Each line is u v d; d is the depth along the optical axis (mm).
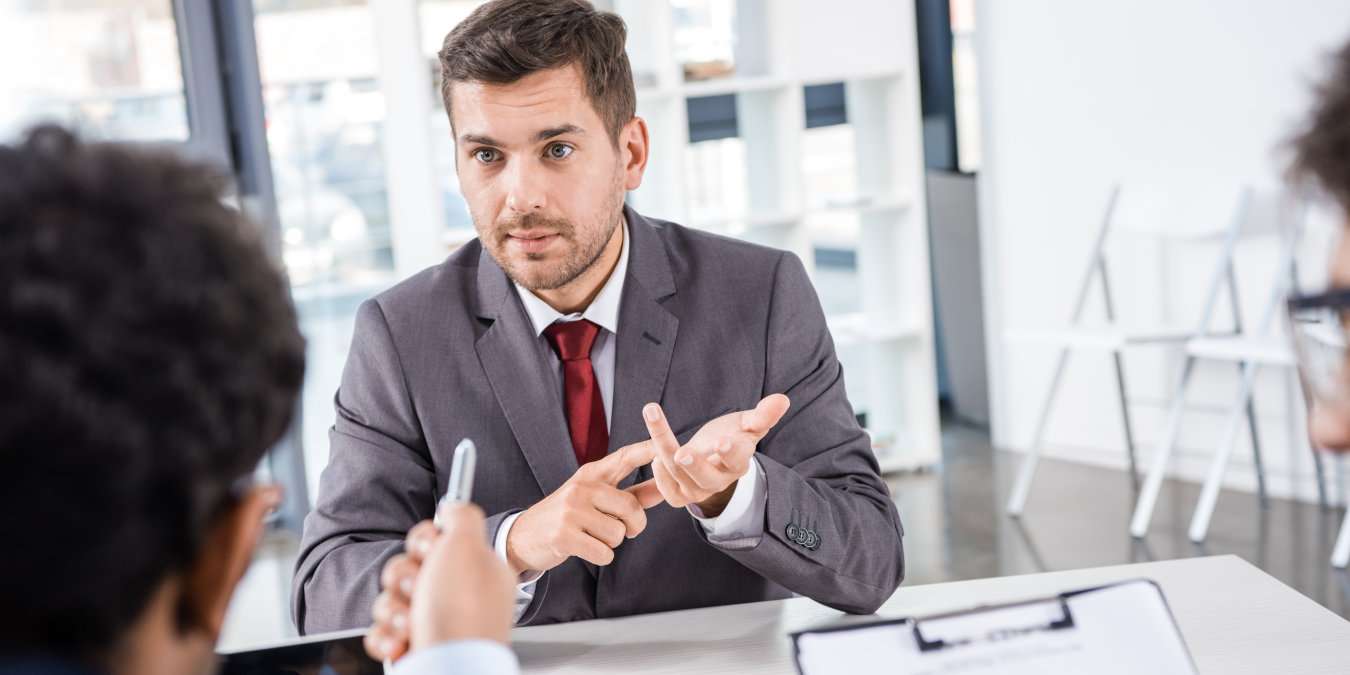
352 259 4324
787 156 4527
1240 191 3947
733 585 1504
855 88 4773
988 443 5051
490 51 1348
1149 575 1456
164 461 439
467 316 1545
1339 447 552
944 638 984
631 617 1415
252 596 3803
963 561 3760
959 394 5395
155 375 436
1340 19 3754
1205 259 4211
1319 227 3779
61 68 4207
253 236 491
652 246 1573
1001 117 4809
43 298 418
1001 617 998
